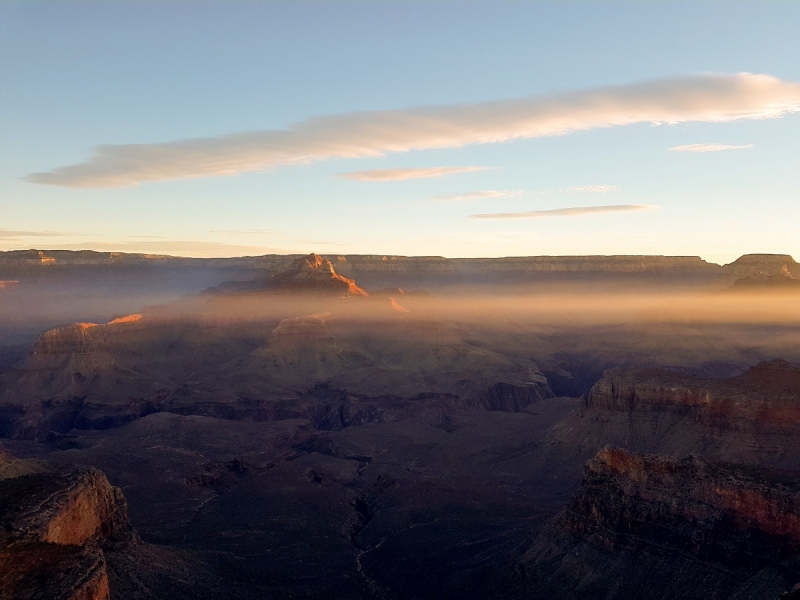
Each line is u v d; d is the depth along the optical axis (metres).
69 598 61.66
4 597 61.22
